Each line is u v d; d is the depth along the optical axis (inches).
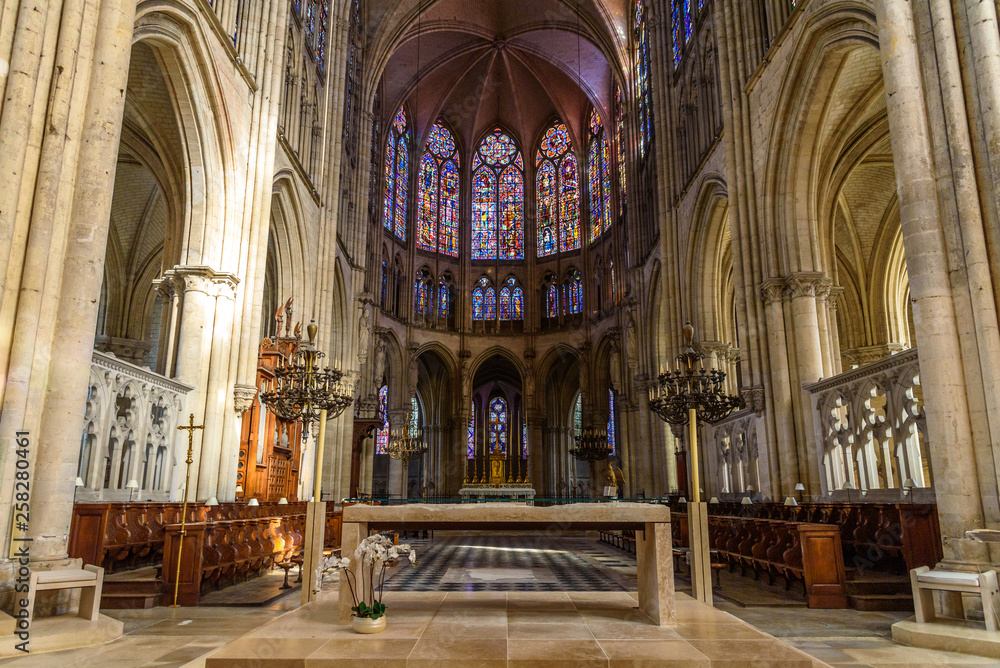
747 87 721.0
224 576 460.1
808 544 401.4
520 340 1803.6
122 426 516.4
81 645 289.9
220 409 631.2
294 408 532.4
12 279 331.9
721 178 817.5
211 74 616.4
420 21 1539.1
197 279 627.5
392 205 1712.6
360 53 1390.3
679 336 1018.1
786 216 651.5
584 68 1656.0
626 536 813.2
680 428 957.2
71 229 359.3
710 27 872.3
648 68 1244.5
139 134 741.3
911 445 455.8
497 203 1909.4
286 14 788.0
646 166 1311.5
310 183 945.5
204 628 330.3
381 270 1588.3
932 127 367.2
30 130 345.7
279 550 555.5
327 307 1027.3
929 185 362.6
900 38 380.5
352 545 290.2
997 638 274.2
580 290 1756.9
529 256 1845.5
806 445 610.2
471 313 1827.0
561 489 1892.2
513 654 228.4
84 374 353.7
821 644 297.6
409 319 1711.4
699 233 938.7
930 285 353.7
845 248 1031.6
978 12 354.0
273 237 906.7
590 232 1748.3
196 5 578.9
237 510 569.9
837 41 553.9
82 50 374.0
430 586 480.7
